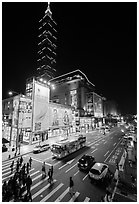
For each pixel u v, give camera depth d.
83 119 56.91
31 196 9.73
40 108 30.72
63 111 42.41
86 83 72.75
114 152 21.81
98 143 29.50
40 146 22.84
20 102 26.97
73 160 17.89
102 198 9.15
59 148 18.67
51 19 109.50
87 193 10.14
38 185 11.33
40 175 13.22
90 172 11.97
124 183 11.38
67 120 44.22
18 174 12.10
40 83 31.36
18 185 10.77
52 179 12.02
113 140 33.03
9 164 16.50
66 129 43.34
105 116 92.81
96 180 11.53
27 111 27.88
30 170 14.43
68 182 11.86
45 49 106.44
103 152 21.92
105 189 10.69
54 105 37.91
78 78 69.88
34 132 28.48
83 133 47.12
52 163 16.73
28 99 28.50
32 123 28.19
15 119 27.52
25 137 29.64
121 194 9.89
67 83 68.31
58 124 38.91
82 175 13.30
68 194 10.01
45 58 104.31
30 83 41.12
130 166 15.48
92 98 66.44
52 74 105.44
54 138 34.94
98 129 60.91
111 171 14.16
